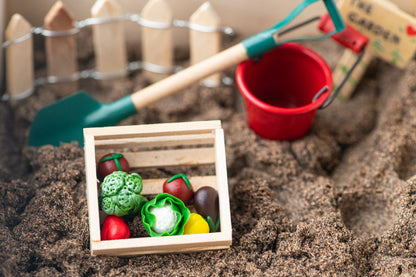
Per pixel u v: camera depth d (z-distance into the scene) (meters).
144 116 0.32
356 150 0.32
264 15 0.34
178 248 0.27
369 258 0.28
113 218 0.27
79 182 0.29
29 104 0.33
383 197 0.30
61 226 0.28
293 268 0.27
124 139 0.28
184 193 0.27
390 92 0.33
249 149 0.31
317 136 0.32
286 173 0.30
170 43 0.33
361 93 0.34
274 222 0.28
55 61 0.33
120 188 0.26
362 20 0.31
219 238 0.26
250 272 0.27
